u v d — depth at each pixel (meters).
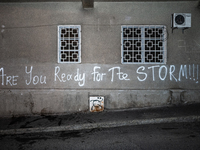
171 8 5.90
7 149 3.61
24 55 5.89
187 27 5.50
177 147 3.38
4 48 5.87
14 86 5.89
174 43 5.94
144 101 5.92
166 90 5.93
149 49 5.94
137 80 5.96
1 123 5.18
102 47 5.93
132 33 5.98
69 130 4.70
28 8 5.84
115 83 5.95
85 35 5.91
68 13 5.88
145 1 5.83
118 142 3.74
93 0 5.23
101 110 5.84
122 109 5.91
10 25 5.85
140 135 4.07
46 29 5.88
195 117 4.88
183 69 5.96
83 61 5.93
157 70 5.96
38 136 4.33
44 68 5.89
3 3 5.81
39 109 5.85
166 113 5.25
